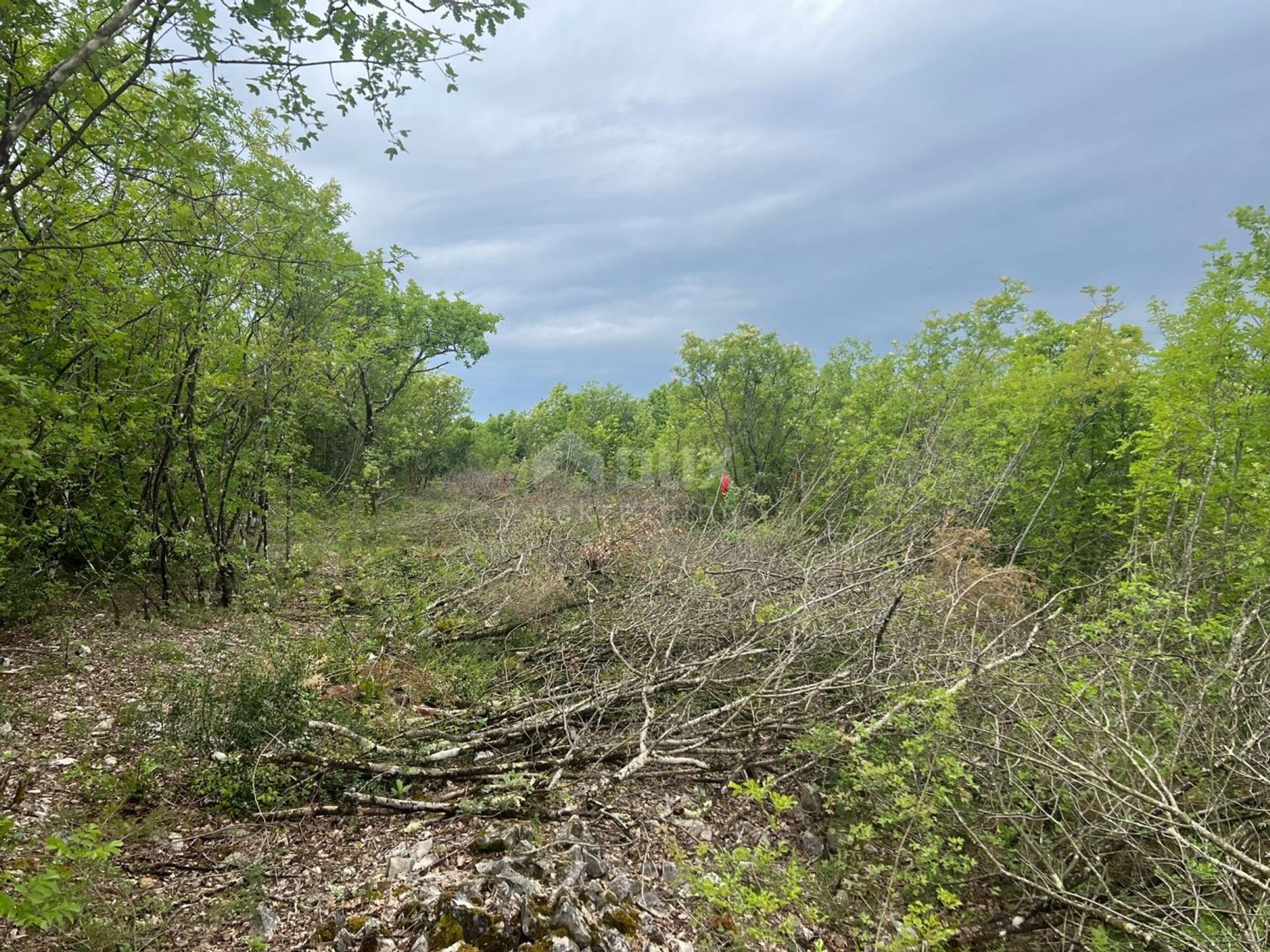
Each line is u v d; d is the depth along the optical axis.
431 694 5.83
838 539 9.64
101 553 7.71
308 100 3.91
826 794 4.51
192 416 7.39
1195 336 7.91
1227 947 2.94
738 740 5.19
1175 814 3.24
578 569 8.28
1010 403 11.48
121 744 4.57
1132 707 4.30
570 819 3.94
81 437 5.24
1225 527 6.34
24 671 5.57
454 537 12.31
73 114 4.52
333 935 2.99
